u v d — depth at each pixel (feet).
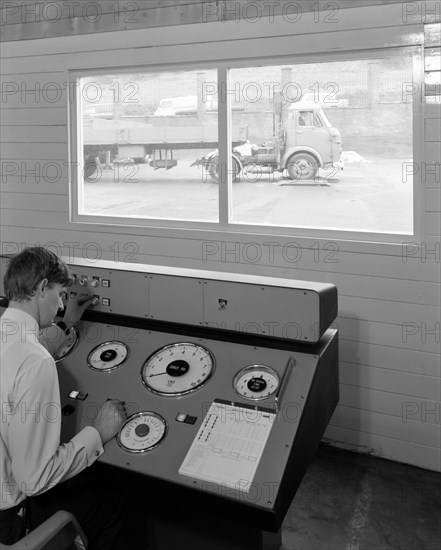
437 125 8.88
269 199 10.49
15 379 4.76
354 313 9.82
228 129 10.51
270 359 5.86
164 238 11.12
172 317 6.49
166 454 5.20
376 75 9.39
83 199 12.10
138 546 6.37
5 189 12.55
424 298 9.31
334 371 6.55
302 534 7.88
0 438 4.83
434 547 7.62
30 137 12.15
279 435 5.16
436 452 9.55
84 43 11.38
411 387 9.59
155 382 5.93
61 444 5.25
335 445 10.30
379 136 9.53
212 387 5.74
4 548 4.55
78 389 6.04
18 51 11.98
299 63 9.85
